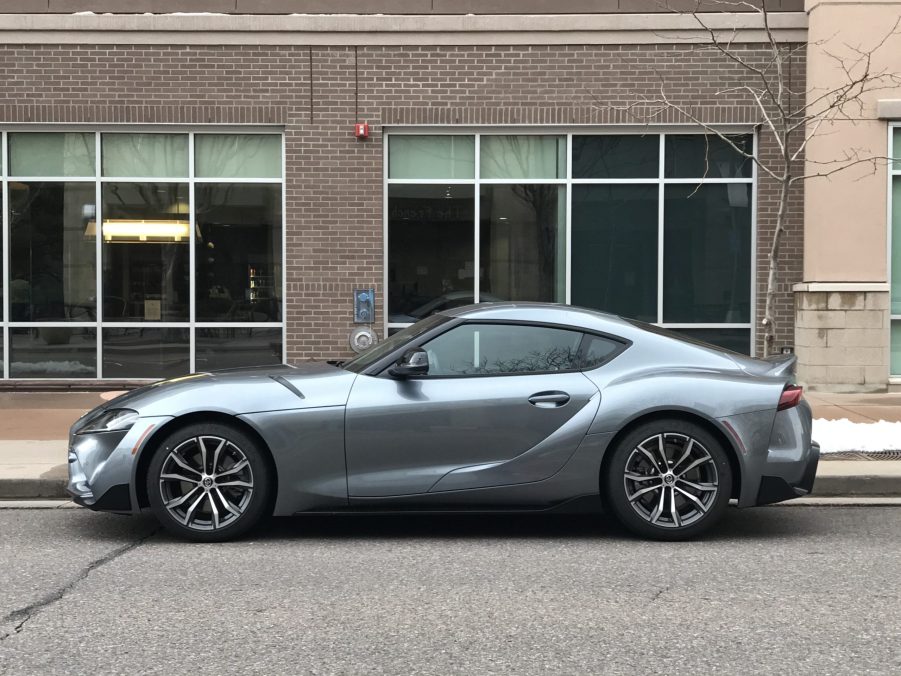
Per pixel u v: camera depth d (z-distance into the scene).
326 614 4.42
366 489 5.62
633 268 12.48
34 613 4.44
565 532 6.12
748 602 4.62
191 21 12.10
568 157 12.41
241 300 12.52
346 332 12.37
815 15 11.82
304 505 5.64
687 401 5.62
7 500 7.09
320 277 12.35
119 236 12.47
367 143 12.28
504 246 12.50
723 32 12.11
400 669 3.74
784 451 5.69
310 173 12.28
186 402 5.65
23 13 12.07
